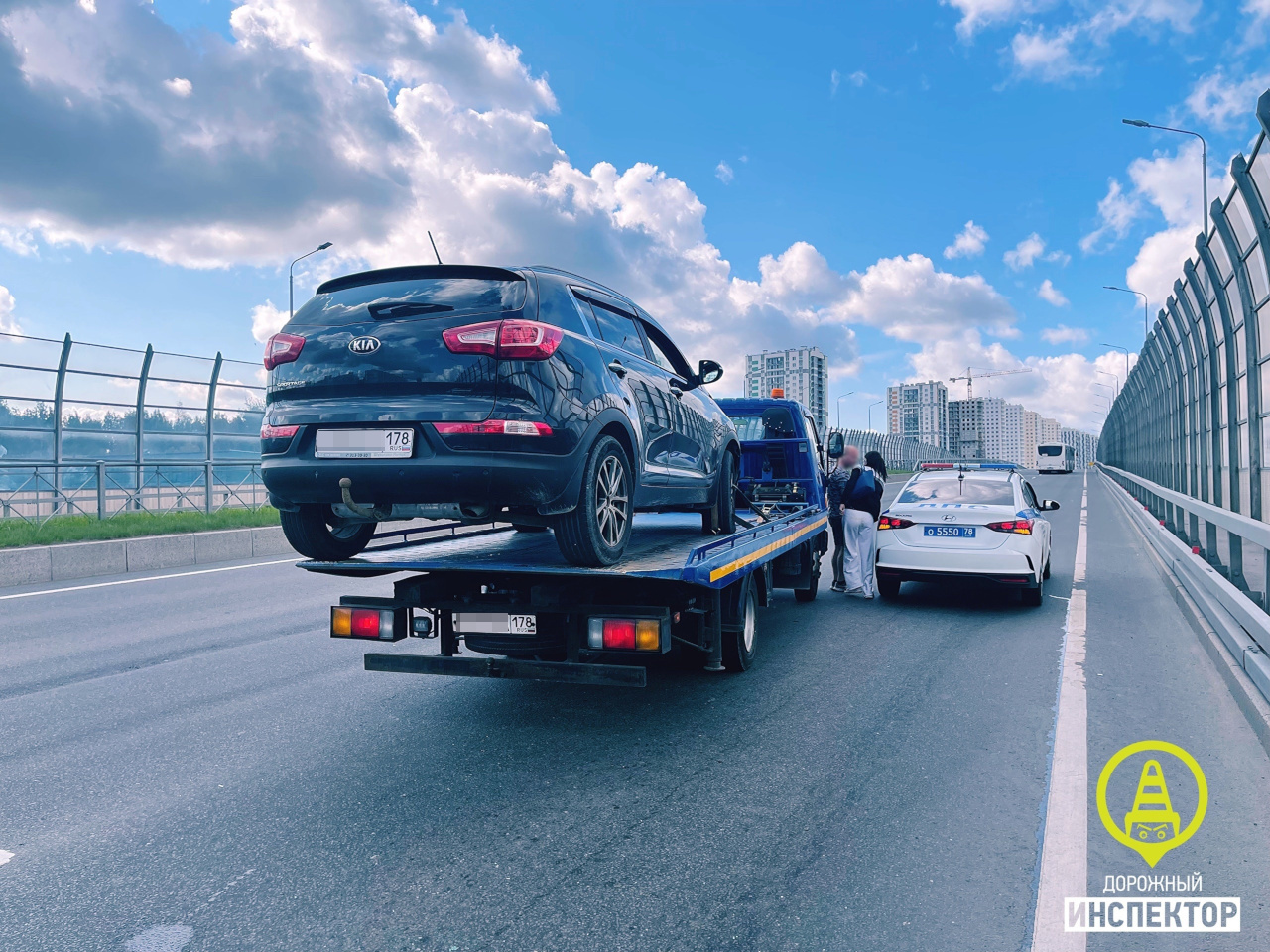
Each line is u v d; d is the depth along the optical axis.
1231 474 8.17
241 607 8.23
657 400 5.09
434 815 3.29
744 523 6.70
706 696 4.98
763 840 3.05
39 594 9.11
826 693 5.04
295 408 4.05
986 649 6.25
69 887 2.75
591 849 2.99
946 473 9.11
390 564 4.14
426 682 5.35
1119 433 33.66
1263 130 6.23
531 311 4.00
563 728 4.39
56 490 14.76
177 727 4.45
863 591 8.61
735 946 2.37
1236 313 8.23
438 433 3.74
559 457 3.86
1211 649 5.82
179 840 3.10
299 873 2.83
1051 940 2.39
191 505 17.19
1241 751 3.96
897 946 2.37
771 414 9.11
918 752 3.99
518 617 4.10
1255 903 2.60
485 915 2.54
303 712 4.71
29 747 4.15
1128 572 10.45
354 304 4.19
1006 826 3.16
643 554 4.75
